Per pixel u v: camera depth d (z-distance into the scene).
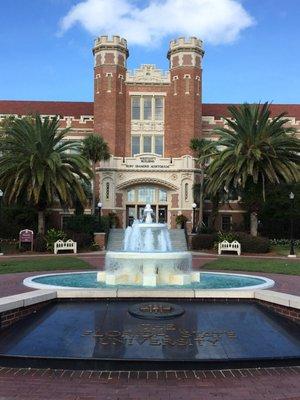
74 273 16.53
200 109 48.50
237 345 7.32
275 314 9.34
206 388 5.81
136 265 13.69
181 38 48.31
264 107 32.25
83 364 6.56
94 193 42.44
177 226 44.09
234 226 44.88
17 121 33.56
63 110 53.69
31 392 5.67
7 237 41.59
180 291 10.34
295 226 42.97
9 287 13.08
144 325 8.41
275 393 5.64
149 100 49.00
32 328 8.23
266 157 31.22
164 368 6.50
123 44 48.66
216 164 32.25
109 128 47.34
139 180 45.66
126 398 5.48
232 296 10.35
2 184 32.50
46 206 34.62
